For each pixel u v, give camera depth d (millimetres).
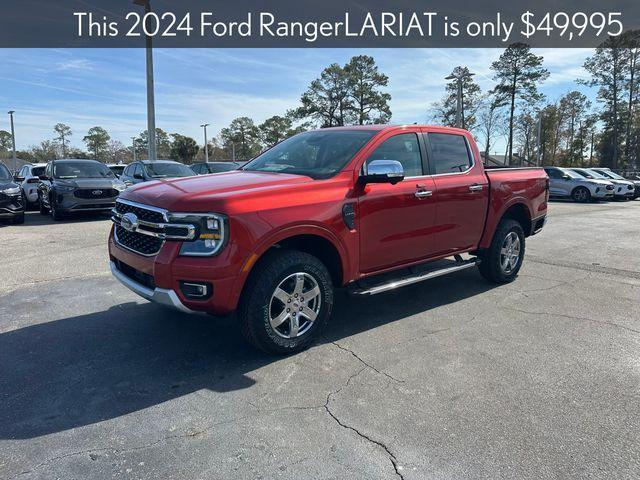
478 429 2816
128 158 84438
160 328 4434
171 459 2523
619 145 57406
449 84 53688
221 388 3311
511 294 5621
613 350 3984
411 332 4383
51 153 81500
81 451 2586
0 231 10141
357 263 4199
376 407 3061
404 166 4664
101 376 3477
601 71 53500
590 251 8445
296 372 3559
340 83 50188
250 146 76000
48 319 4648
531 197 6145
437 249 4996
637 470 2455
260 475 2400
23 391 3242
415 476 2402
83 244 8547
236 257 3355
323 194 3887
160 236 3455
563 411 3021
